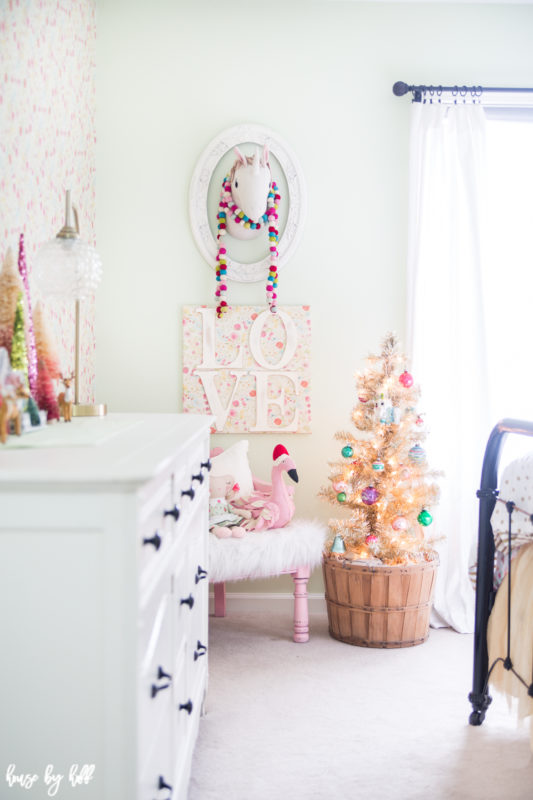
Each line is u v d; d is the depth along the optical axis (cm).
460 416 320
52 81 256
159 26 330
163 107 331
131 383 334
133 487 109
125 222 332
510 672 206
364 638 290
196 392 333
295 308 334
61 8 267
